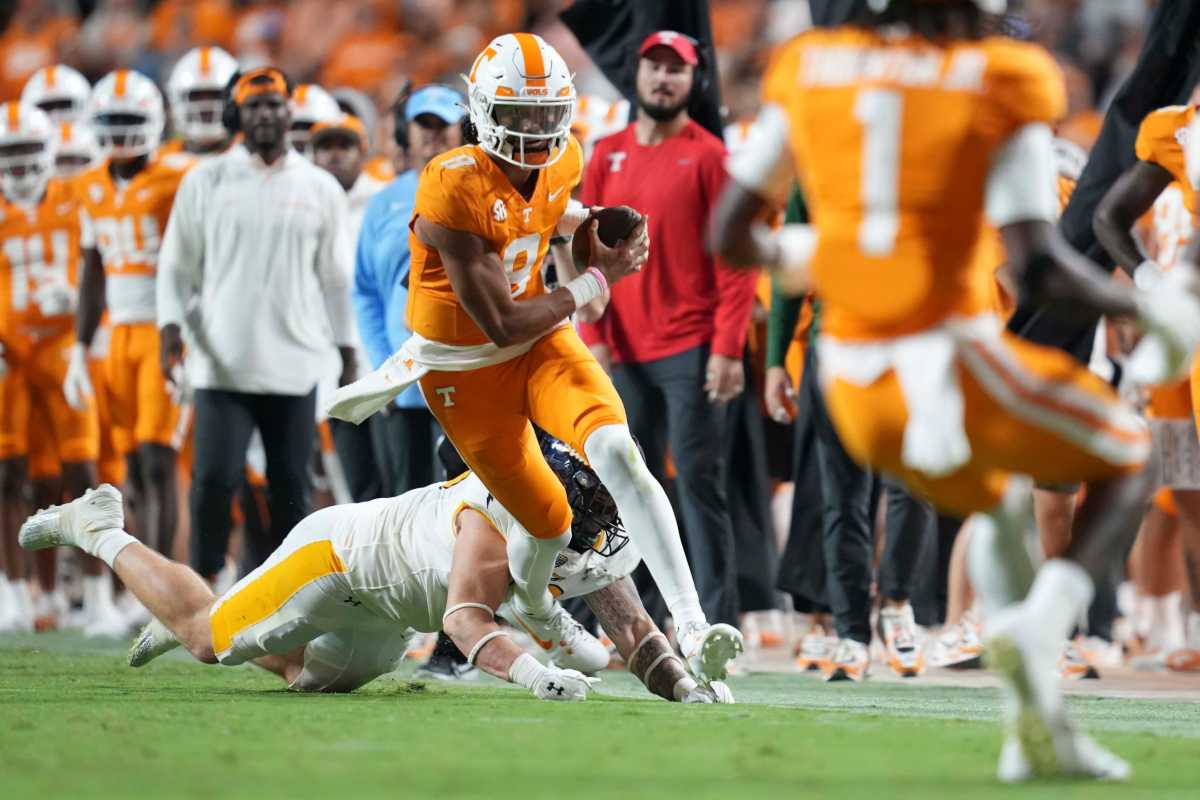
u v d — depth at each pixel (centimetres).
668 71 2658
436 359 1873
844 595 2538
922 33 1220
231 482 2967
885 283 1205
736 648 1844
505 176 1825
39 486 3712
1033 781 1229
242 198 2981
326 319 3075
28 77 7000
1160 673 2784
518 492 1852
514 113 1784
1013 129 1200
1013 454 1216
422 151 2867
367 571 1925
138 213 3388
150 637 2119
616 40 3045
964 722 1683
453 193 1795
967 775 1276
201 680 2225
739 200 1288
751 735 1531
